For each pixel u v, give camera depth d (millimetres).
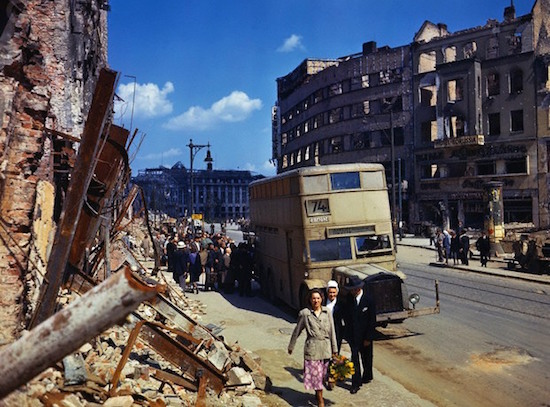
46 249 9273
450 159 51688
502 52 49281
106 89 5852
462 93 50406
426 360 10023
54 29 14688
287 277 14812
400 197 50656
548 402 7590
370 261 13398
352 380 8305
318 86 67688
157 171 137500
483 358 10008
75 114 15281
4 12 6812
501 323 13141
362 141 60625
